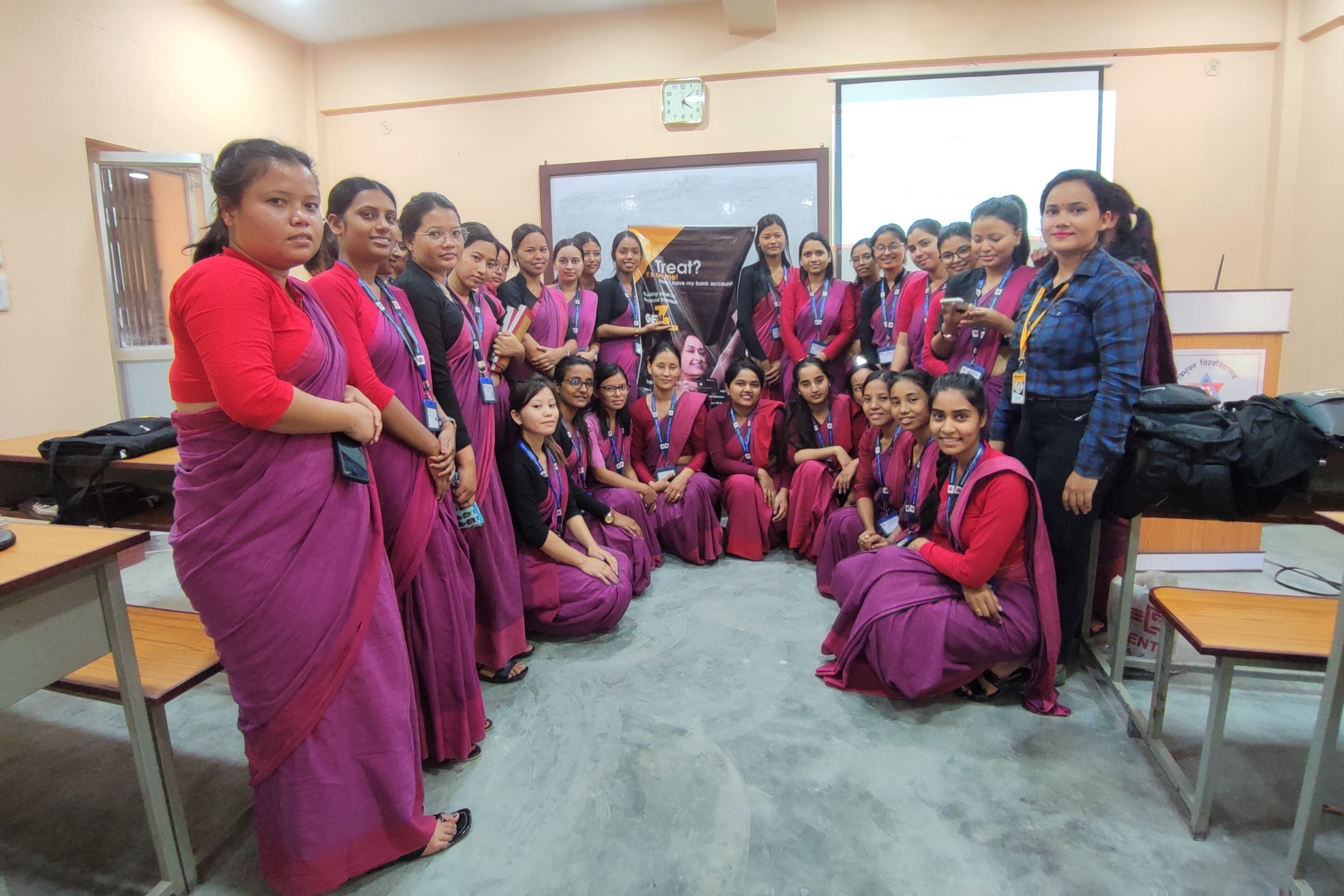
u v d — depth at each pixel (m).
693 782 1.67
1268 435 1.74
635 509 2.97
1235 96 4.07
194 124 4.10
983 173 4.27
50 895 1.40
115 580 1.27
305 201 1.20
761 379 3.20
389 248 1.63
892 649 1.94
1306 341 3.95
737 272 4.41
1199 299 2.99
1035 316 2.06
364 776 1.37
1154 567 2.97
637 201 4.56
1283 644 1.39
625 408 3.32
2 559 1.19
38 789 1.74
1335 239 3.77
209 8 4.17
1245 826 1.51
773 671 2.19
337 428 1.27
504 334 2.36
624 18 4.45
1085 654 2.29
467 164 4.79
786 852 1.45
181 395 1.20
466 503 1.83
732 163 4.43
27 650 1.15
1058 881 1.37
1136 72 4.10
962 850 1.45
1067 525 2.02
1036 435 2.07
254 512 1.20
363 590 1.35
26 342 3.34
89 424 3.62
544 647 2.37
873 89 4.28
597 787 1.66
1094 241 1.93
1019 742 1.83
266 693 1.26
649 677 2.16
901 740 1.84
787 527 3.24
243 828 1.58
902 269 3.30
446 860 1.45
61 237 3.47
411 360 1.65
